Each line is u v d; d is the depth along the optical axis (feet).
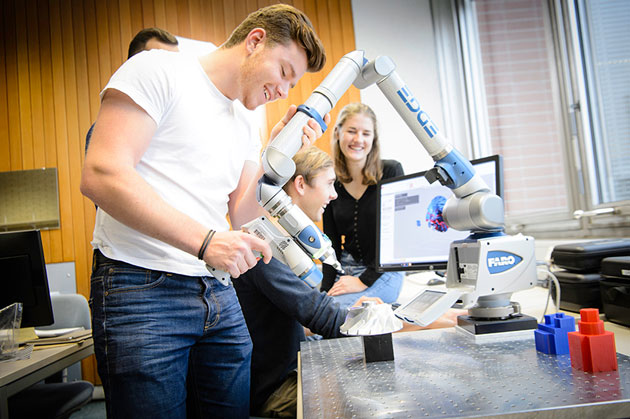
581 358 2.12
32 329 5.62
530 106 9.30
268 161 2.61
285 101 12.41
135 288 3.01
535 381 2.02
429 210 5.15
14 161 12.55
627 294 3.25
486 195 2.86
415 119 2.82
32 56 12.66
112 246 3.05
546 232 9.01
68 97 12.55
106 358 2.97
